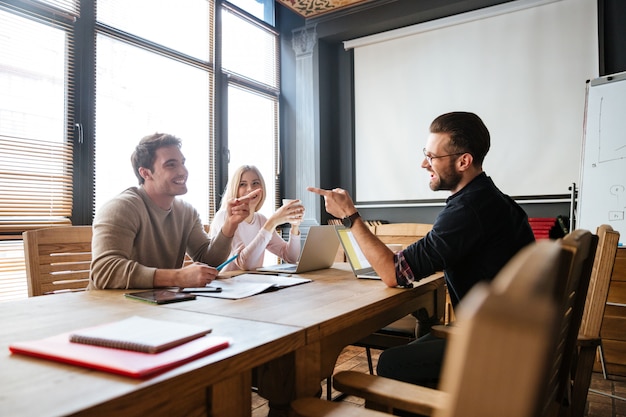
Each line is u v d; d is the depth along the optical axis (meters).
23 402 0.45
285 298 1.11
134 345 0.61
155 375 0.53
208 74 3.46
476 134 1.30
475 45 3.45
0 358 0.61
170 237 1.63
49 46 2.42
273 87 4.11
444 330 1.17
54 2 2.44
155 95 3.05
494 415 0.20
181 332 0.68
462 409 0.21
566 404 1.11
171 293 1.12
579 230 0.64
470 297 0.23
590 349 1.32
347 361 2.67
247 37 3.89
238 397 0.64
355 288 1.28
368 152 3.90
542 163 3.19
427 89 3.64
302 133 4.05
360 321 0.99
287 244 2.21
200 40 3.41
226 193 2.33
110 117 2.75
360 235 1.33
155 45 3.03
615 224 2.62
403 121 3.74
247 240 2.24
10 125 2.24
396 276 1.25
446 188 1.38
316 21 3.96
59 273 1.52
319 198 3.93
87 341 0.65
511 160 3.30
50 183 2.38
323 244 1.74
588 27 3.07
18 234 2.26
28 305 1.00
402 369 1.24
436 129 1.35
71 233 1.58
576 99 3.10
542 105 3.20
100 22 2.69
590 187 2.73
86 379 0.52
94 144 2.61
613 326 2.43
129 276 1.23
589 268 0.85
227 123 3.61
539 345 0.19
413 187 3.69
